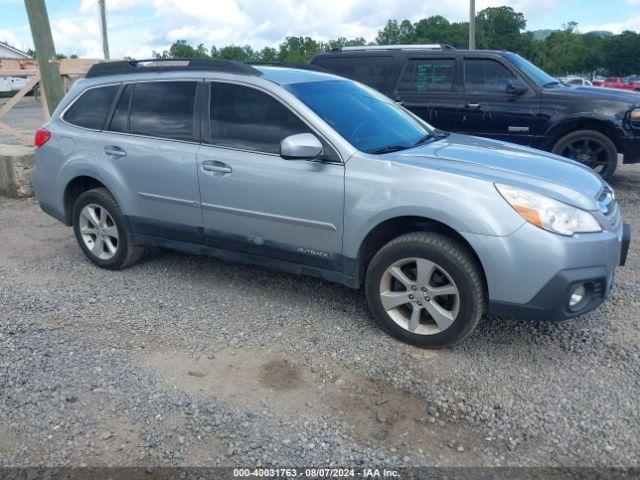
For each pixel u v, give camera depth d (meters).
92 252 5.38
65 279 5.18
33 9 9.35
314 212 4.03
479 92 8.28
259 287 4.90
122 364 3.68
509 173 3.74
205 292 4.82
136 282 5.06
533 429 3.05
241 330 4.14
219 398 3.32
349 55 9.08
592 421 3.10
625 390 3.36
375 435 3.02
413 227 3.98
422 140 4.54
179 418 3.15
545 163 4.08
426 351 3.84
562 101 7.85
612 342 3.90
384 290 3.93
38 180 5.55
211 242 4.65
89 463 2.84
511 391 3.38
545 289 3.43
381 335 4.05
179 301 4.65
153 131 4.79
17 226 6.99
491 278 3.51
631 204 7.39
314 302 4.59
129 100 4.96
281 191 4.12
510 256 3.43
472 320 3.65
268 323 4.25
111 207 5.09
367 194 3.81
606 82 51.59
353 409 3.23
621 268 5.20
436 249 3.63
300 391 3.39
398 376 3.54
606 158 7.85
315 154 3.88
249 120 4.34
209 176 4.42
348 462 2.83
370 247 4.06
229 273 5.23
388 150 4.10
